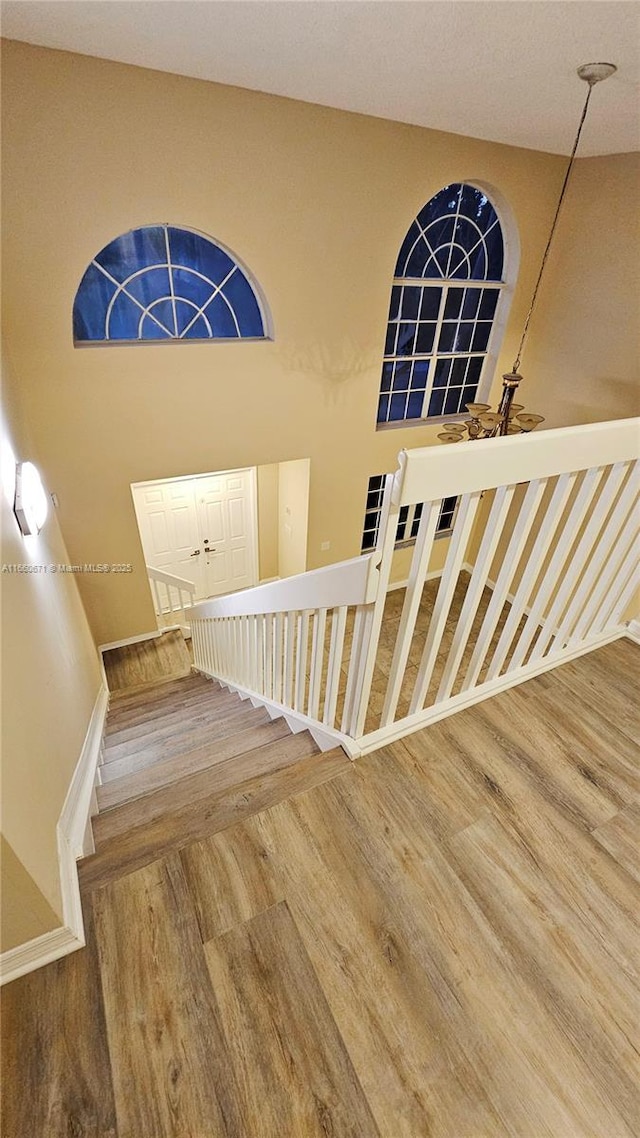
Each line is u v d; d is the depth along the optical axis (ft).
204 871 4.23
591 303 13.05
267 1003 3.48
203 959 3.70
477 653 5.72
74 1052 3.30
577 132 9.79
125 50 7.43
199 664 13.88
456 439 10.00
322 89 8.62
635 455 4.98
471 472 4.02
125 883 4.14
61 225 9.16
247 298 12.00
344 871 4.25
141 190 9.39
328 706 5.86
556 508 4.93
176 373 11.58
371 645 4.77
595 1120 3.03
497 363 15.71
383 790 4.95
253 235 10.68
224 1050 3.29
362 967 3.67
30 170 8.54
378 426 15.48
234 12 5.84
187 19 6.14
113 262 10.50
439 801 4.85
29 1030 3.40
